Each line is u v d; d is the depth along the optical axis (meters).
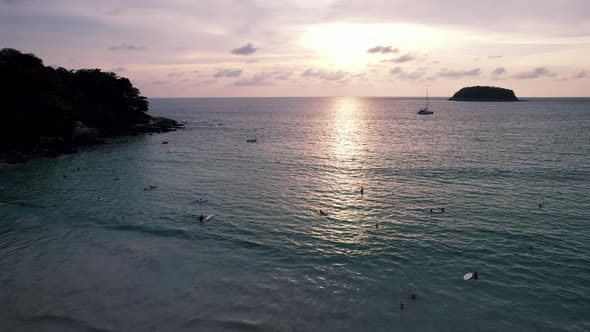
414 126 139.38
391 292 23.95
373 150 79.06
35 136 75.50
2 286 24.86
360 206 40.53
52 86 89.12
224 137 107.00
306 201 42.47
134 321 21.16
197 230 34.19
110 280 25.56
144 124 125.69
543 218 36.00
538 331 20.25
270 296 23.56
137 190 47.41
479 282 25.06
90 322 21.09
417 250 29.84
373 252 29.61
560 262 27.58
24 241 31.91
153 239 32.28
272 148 84.44
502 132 110.12
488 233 32.81
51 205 41.34
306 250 30.08
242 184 50.19
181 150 80.94
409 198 43.03
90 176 55.19
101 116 103.12
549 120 156.25
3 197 44.34
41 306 22.64
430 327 20.45
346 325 20.67
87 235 33.16
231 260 28.41
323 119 191.00
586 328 20.50
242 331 20.23
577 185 46.88
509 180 50.00
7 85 75.25
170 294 23.81
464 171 55.75
